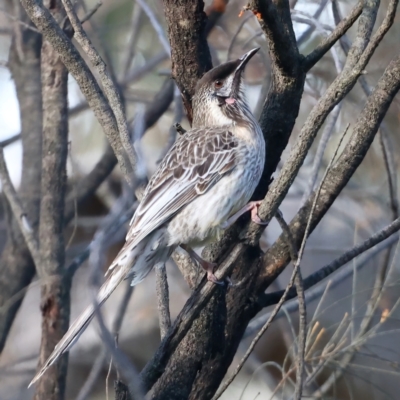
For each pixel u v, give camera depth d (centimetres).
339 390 1120
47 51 1073
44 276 1015
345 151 793
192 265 881
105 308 1529
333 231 1512
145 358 1481
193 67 928
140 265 873
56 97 1066
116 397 707
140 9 1329
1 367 1199
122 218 952
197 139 916
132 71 1439
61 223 1045
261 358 1350
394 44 1252
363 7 780
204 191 891
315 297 1045
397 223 848
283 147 907
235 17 1397
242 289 832
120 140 862
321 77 1298
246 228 744
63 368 980
